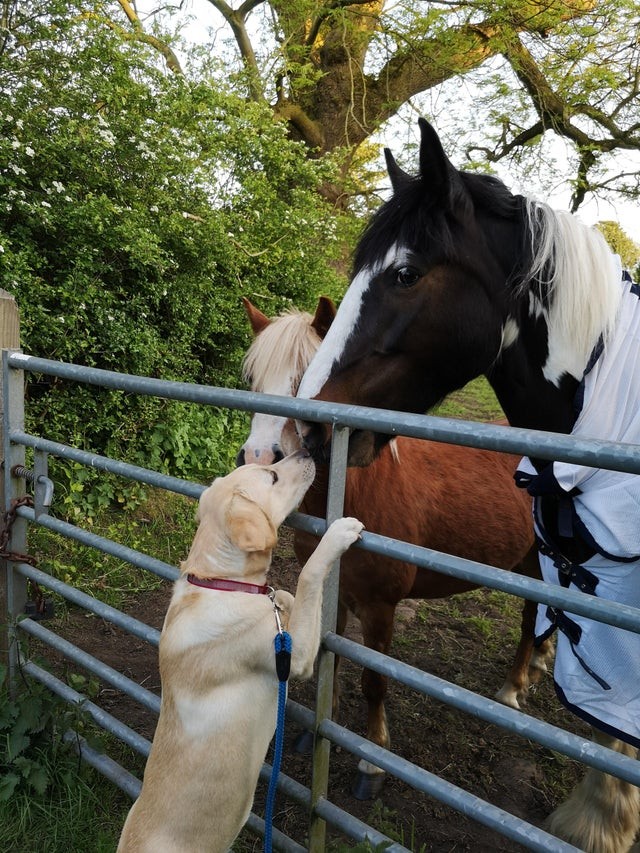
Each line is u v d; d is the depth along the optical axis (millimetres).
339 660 3088
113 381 2258
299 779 2820
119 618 2426
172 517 5453
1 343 2789
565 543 1987
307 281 7605
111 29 5910
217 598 1824
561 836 2207
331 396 1958
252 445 2250
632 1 9484
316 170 7871
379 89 12445
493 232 1988
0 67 4988
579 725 3367
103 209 4930
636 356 1887
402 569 2674
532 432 1315
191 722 1758
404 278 1922
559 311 1910
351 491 2578
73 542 4637
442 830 2600
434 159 1849
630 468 1187
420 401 2053
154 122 5902
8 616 2910
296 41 12539
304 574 1721
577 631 1843
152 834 1726
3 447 2838
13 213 4824
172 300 5820
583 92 10555
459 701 1590
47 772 2482
